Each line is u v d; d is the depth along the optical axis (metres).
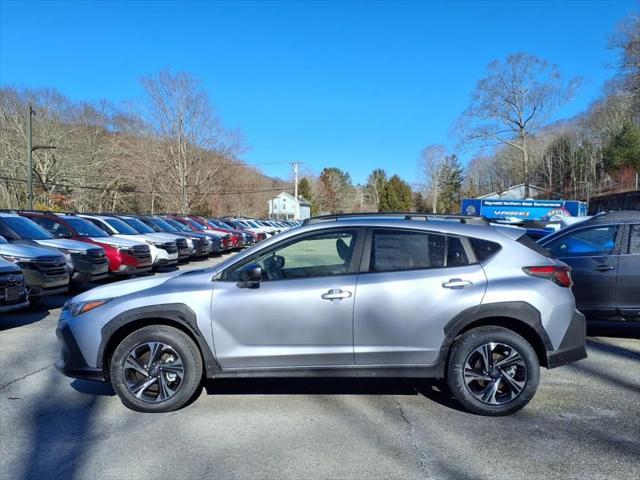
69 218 13.95
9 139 46.56
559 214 34.53
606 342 7.03
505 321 4.45
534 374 4.31
